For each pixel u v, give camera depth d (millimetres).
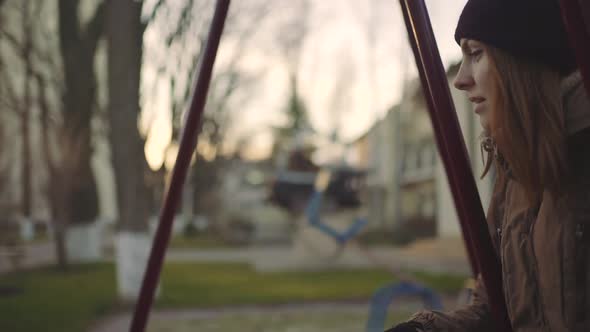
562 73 1074
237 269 14227
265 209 26625
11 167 17000
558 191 1054
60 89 12891
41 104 12539
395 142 23484
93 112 13422
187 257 18016
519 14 1072
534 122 1065
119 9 8883
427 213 25203
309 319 7816
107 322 7395
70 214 14742
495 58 1095
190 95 1400
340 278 12266
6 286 9836
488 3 1100
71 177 12820
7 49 13094
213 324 7449
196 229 32812
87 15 14328
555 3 1070
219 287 10703
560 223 1055
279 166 14508
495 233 1257
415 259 15320
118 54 8992
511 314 1140
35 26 12555
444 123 1187
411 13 1225
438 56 1208
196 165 27891
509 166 1137
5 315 7438
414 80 16906
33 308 7973
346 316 8023
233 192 38688
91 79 13117
